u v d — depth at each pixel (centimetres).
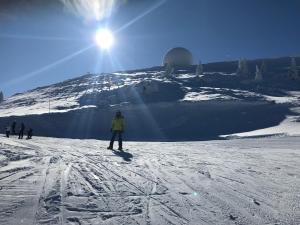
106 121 8206
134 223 471
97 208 537
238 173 945
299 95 10131
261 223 490
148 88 9925
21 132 3544
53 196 593
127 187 705
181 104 8744
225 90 10288
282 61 16138
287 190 729
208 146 2331
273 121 7425
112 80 13212
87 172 868
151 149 1769
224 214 531
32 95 13412
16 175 774
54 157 1155
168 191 683
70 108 9412
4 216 469
